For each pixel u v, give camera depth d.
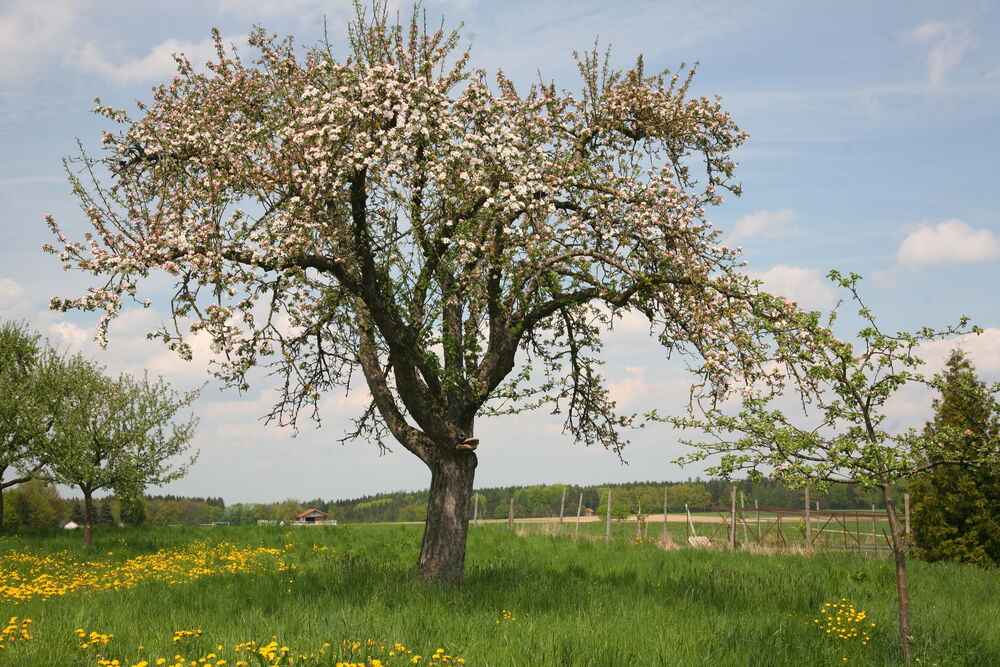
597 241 12.01
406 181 11.20
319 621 8.74
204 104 12.74
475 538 22.12
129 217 10.55
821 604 10.95
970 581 14.84
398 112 10.77
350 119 10.84
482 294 12.62
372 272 11.70
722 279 11.66
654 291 12.12
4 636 8.25
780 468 8.72
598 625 9.02
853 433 8.82
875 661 7.96
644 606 10.66
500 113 12.41
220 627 8.82
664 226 11.91
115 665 7.00
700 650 8.00
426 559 12.77
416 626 8.68
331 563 15.46
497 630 8.78
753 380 10.68
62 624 9.11
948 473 19.20
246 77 13.20
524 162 12.53
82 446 22.50
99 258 9.73
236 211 10.55
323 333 13.71
